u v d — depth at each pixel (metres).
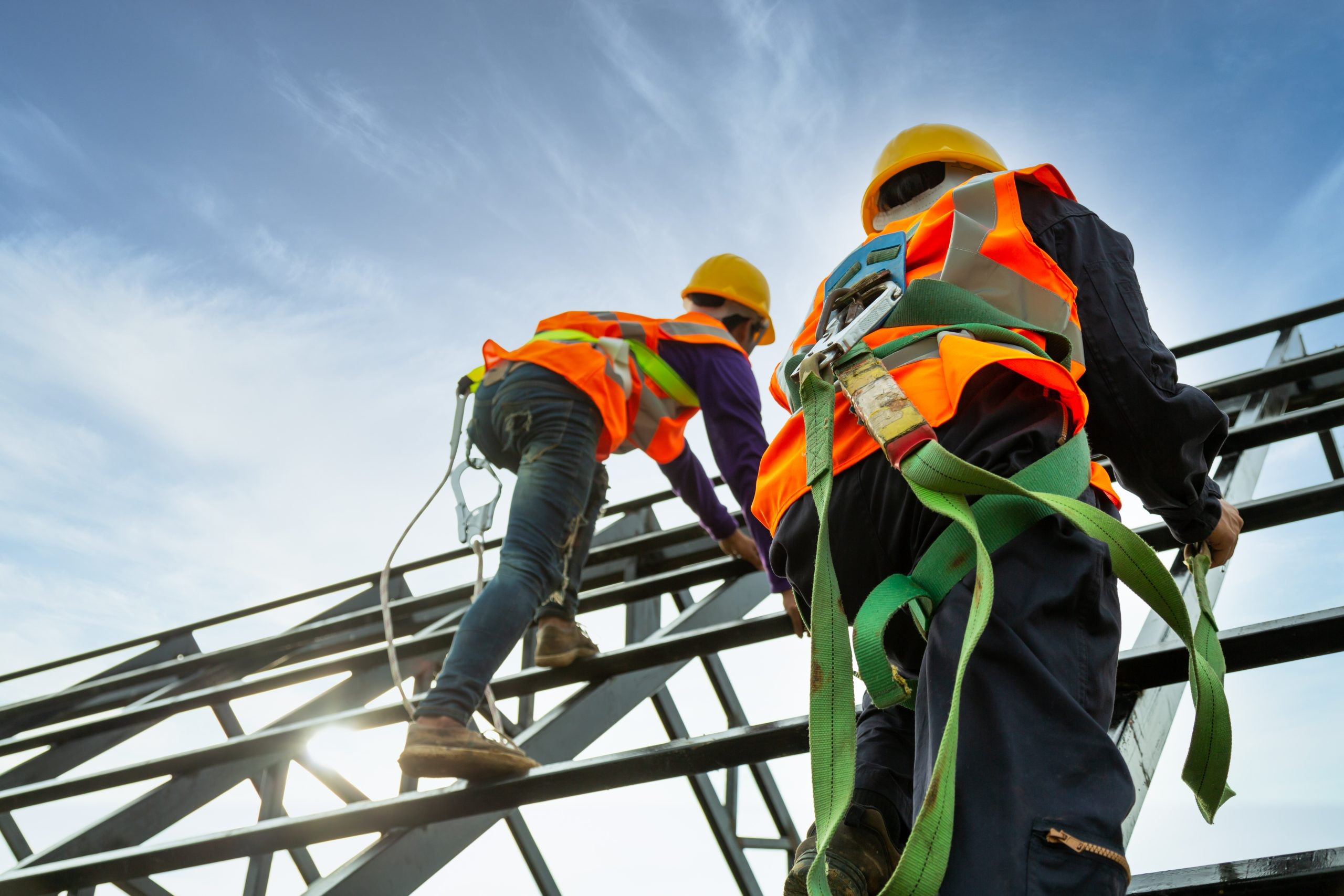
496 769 2.14
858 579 1.15
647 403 2.72
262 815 2.91
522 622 2.28
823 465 1.09
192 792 3.01
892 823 1.21
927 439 1.02
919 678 1.00
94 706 4.88
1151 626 1.72
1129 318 1.17
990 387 1.11
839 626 1.02
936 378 1.12
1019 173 1.25
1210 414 1.15
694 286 3.23
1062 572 0.98
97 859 2.54
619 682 2.89
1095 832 0.84
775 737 1.89
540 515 2.37
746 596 3.53
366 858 2.23
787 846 3.49
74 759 3.98
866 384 1.10
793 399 1.32
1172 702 1.58
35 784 3.40
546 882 3.00
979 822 0.86
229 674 4.73
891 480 1.11
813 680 0.99
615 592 3.68
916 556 1.09
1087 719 0.89
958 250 1.21
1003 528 1.00
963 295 1.17
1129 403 1.15
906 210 1.47
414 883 2.29
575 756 2.68
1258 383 3.47
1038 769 0.87
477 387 2.67
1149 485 1.20
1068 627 0.97
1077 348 1.16
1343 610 1.55
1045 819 0.85
